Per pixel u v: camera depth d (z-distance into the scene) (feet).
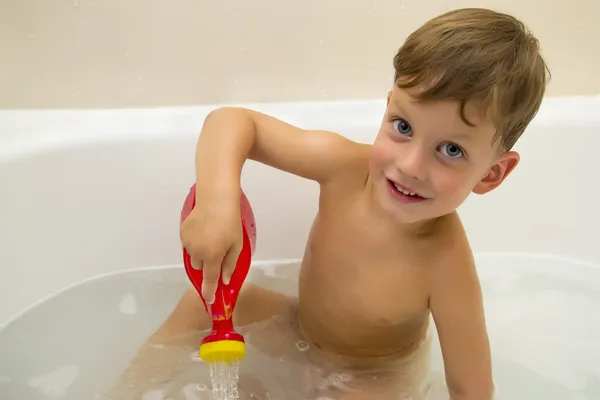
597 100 3.72
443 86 1.93
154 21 3.37
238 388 2.65
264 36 3.47
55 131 3.24
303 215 3.45
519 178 3.57
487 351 2.49
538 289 3.48
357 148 2.57
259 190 3.40
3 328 2.87
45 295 3.05
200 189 2.27
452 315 2.45
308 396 2.64
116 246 3.27
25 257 3.02
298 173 2.58
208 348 2.24
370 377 2.70
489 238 3.64
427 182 2.07
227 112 2.54
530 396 2.90
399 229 2.41
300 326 2.83
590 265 3.60
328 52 3.54
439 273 2.42
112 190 3.26
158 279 3.28
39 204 3.10
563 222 3.62
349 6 3.45
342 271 2.52
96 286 3.19
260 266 3.43
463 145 2.01
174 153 3.32
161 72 3.49
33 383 2.68
